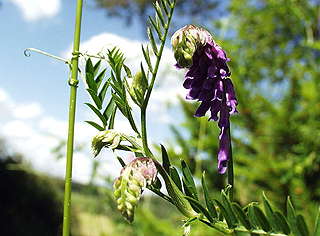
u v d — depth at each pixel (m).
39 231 0.85
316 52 0.31
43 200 0.86
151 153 0.10
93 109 0.11
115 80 0.10
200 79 0.10
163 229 0.27
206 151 0.27
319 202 0.25
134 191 0.09
